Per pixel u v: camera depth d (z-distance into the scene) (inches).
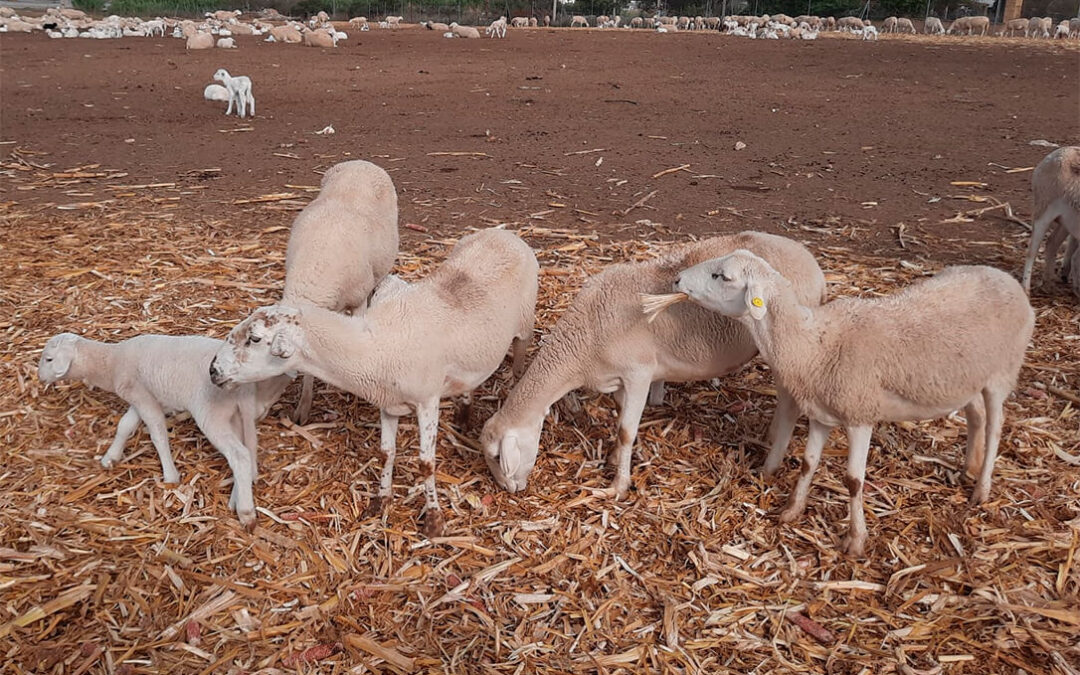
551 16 2135.8
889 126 581.9
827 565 162.7
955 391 155.1
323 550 165.9
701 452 197.5
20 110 621.9
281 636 146.3
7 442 193.8
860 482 160.9
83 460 188.7
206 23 1460.4
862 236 342.3
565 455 197.3
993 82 816.9
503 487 184.5
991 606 150.4
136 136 538.3
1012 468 186.9
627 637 147.1
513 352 211.6
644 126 584.4
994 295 159.5
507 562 164.1
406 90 754.2
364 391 165.6
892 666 139.9
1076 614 147.6
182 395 171.6
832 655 142.5
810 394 159.6
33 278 286.2
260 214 367.6
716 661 142.1
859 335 153.9
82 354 181.5
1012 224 356.8
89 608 150.0
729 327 172.6
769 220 364.8
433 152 500.4
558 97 719.1
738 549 166.9
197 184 418.9
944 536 167.6
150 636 144.9
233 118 609.0
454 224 358.9
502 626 149.3
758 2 2117.4
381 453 176.6
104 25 1326.3
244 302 271.0
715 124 592.7
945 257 316.5
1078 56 1073.5
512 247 193.9
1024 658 140.6
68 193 397.7
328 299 203.0
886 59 1034.7
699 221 363.9
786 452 194.7
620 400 182.7
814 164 468.4
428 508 172.4
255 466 179.3
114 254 311.4
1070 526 167.9
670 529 172.9
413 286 176.2
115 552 162.6
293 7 2074.3
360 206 225.5
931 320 154.6
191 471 186.7
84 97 689.0
